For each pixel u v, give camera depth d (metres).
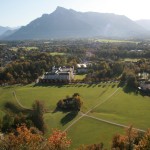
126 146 125.19
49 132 180.62
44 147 86.12
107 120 197.75
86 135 174.88
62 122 195.88
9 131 162.88
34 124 182.25
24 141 85.94
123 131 178.62
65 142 89.25
